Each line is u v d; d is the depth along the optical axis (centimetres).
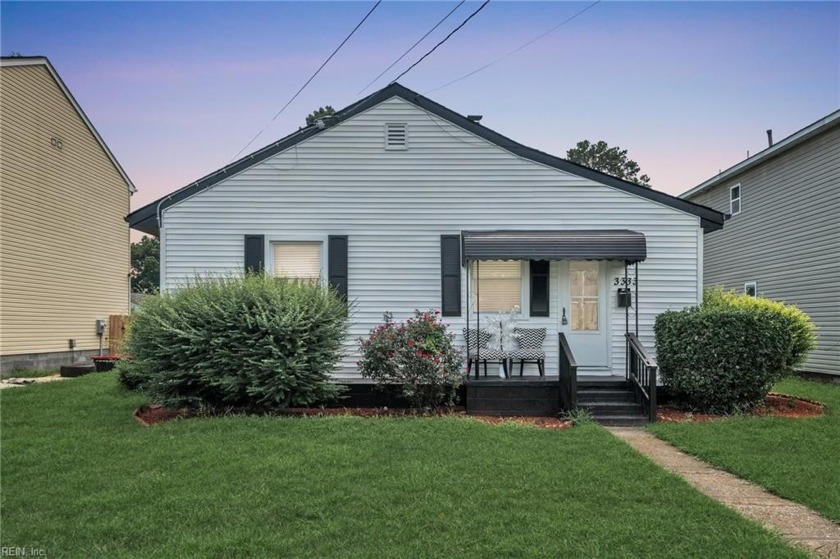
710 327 984
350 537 458
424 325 994
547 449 710
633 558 421
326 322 952
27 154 1792
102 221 2214
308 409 1011
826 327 1530
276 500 531
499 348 1088
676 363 1011
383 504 522
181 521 491
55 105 1930
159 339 926
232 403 959
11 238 1720
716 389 988
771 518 515
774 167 1783
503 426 840
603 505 525
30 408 984
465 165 1130
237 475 600
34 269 1822
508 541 446
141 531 473
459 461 649
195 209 1119
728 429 852
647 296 1122
